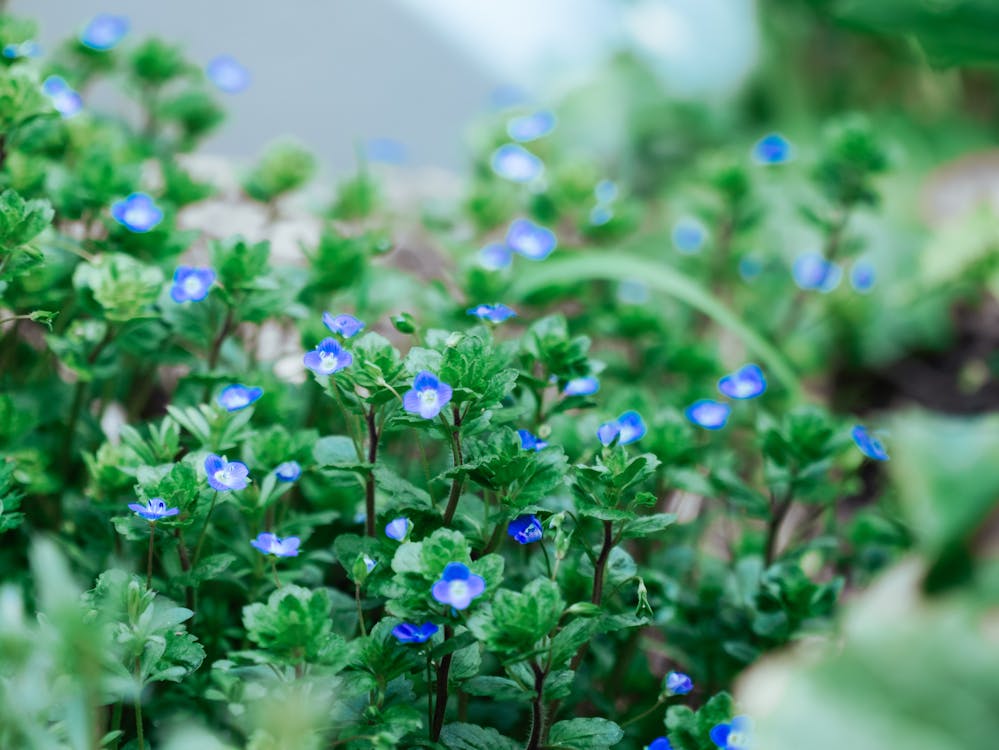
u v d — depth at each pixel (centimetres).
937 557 53
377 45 138
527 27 141
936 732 52
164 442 62
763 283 94
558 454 58
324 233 69
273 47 133
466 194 83
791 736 52
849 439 65
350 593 67
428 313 72
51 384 67
